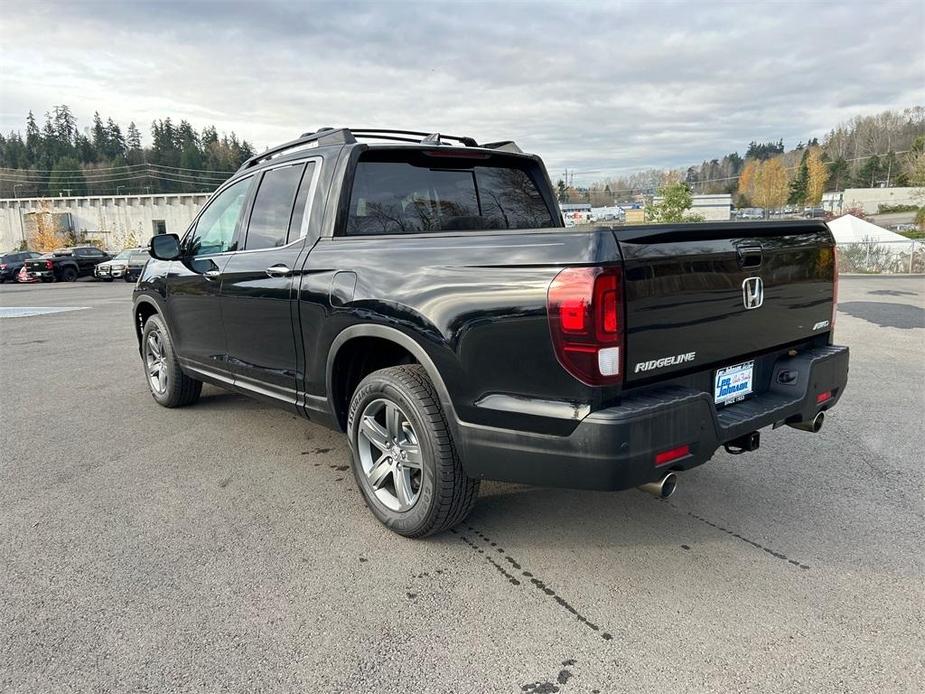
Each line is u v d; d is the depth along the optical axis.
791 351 3.29
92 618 2.54
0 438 4.81
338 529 3.31
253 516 3.46
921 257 23.16
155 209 48.78
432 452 2.91
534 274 2.48
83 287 24.56
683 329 2.61
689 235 2.61
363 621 2.52
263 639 2.41
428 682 2.18
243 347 4.14
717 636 2.40
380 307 3.01
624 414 2.35
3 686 2.15
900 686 2.12
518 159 4.29
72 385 6.54
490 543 3.14
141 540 3.20
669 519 3.38
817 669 2.21
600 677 2.19
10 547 3.12
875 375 6.61
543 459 2.53
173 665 2.26
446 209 3.88
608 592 2.70
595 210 48.19
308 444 4.63
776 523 3.32
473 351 2.67
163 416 5.36
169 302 4.98
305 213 3.65
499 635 2.42
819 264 3.33
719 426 2.65
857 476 3.94
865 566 2.88
